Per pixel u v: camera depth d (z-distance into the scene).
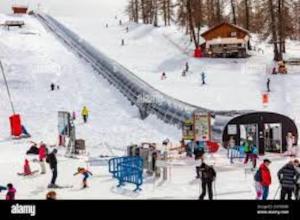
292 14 73.81
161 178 24.02
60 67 59.41
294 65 63.25
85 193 21.20
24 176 25.02
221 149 30.28
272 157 29.34
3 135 38.28
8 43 68.50
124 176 22.39
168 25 102.94
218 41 69.75
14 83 52.50
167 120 39.09
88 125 39.81
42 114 43.78
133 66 63.38
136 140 35.50
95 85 53.12
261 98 47.09
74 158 30.03
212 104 44.34
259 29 69.19
